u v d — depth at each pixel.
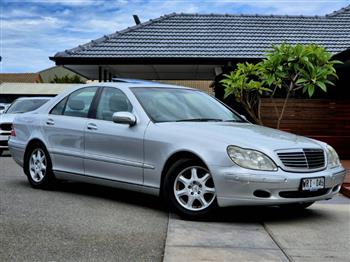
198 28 17.92
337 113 13.59
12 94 29.06
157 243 5.00
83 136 7.27
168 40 16.94
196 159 5.99
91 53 15.95
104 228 5.55
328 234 5.48
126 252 4.70
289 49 9.58
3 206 6.60
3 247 4.79
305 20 18.84
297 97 14.84
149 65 16.33
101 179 7.06
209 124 6.53
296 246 4.99
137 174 6.56
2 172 10.22
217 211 6.05
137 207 6.71
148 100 6.94
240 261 4.49
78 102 7.70
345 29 18.00
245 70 10.61
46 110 8.17
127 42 16.73
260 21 18.64
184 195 6.08
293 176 5.70
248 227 5.75
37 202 6.93
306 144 6.12
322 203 7.25
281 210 6.75
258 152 5.71
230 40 17.06
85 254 4.62
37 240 5.03
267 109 13.61
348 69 14.64
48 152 7.83
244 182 5.60
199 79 21.38
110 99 7.24
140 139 6.51
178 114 6.87
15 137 8.60
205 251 4.77
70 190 7.97
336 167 6.34
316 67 9.59
